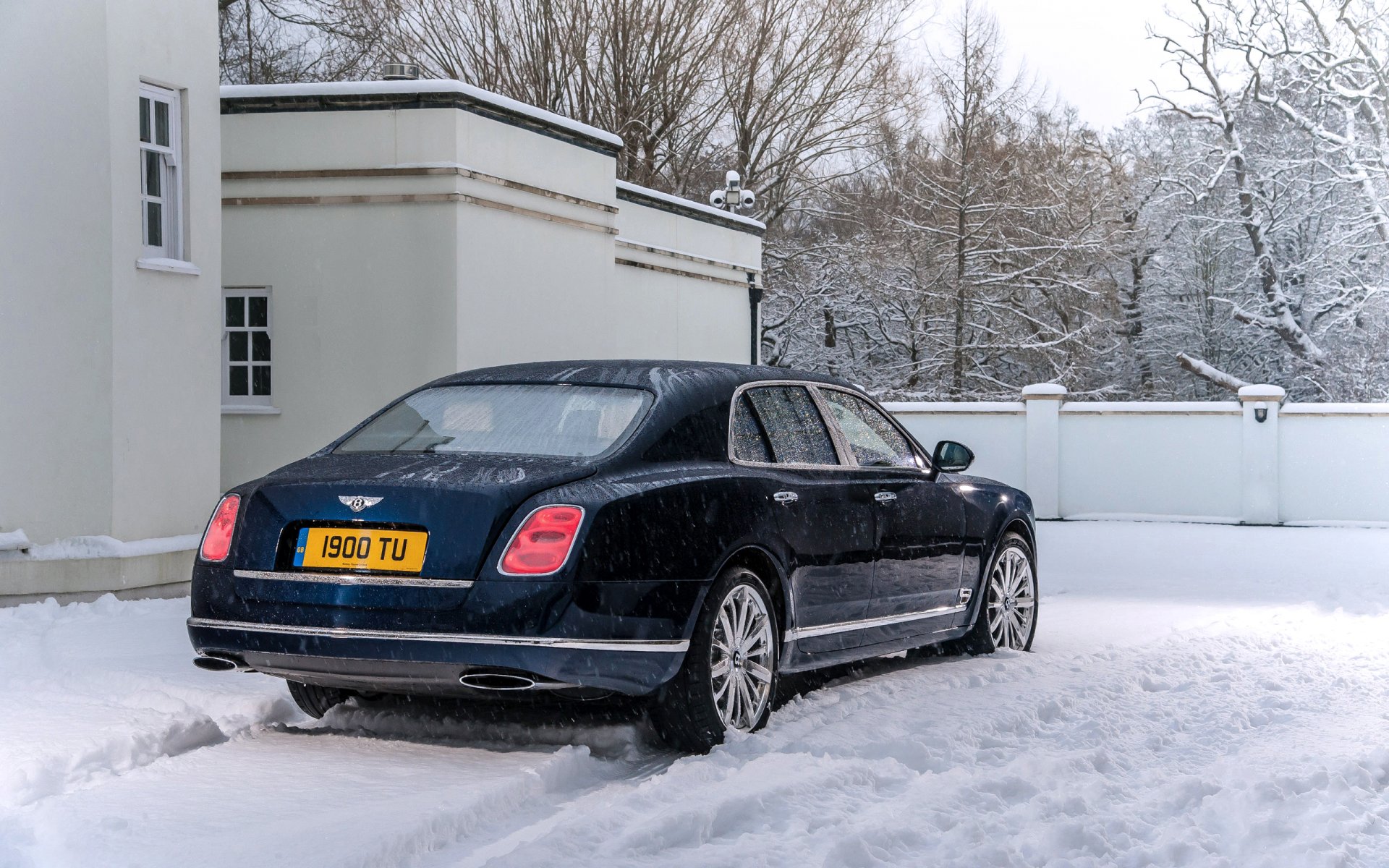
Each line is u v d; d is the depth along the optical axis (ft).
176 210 35.88
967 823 14.48
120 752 17.47
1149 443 76.38
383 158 44.21
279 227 45.06
